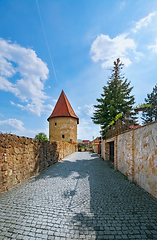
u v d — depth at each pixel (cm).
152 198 383
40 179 620
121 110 1437
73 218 298
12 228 264
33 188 493
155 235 243
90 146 3912
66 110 2950
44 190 473
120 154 730
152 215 304
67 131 2811
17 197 409
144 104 703
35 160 729
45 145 888
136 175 508
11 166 505
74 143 2942
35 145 734
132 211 323
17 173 546
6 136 486
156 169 369
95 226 270
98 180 600
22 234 249
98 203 371
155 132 379
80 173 743
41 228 265
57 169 855
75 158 1472
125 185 512
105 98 1546
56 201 384
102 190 472
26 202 374
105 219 293
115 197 407
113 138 895
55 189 485
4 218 296
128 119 657
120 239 235
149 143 412
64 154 1544
